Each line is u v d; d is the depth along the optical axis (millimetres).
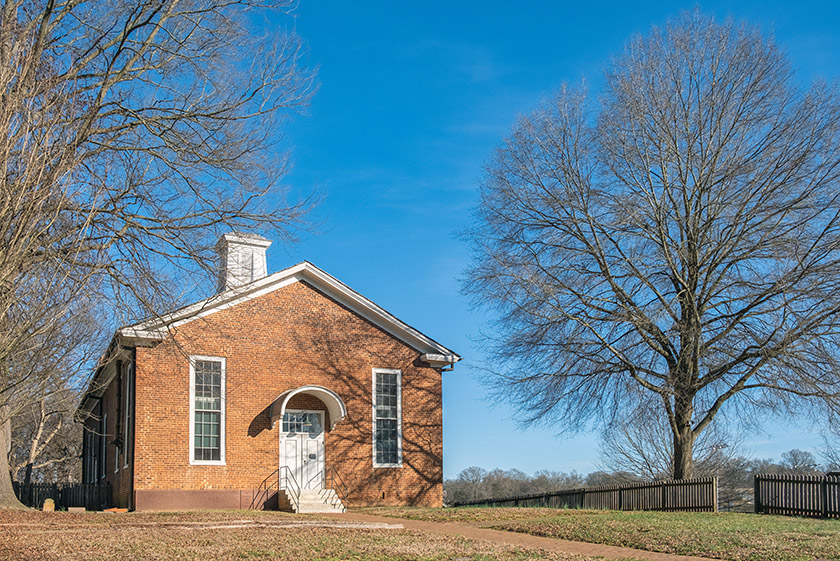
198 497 27578
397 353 32094
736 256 29625
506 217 33406
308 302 30828
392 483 30875
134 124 19969
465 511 25812
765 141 29609
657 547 15781
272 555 13586
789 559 13531
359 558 13516
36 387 20297
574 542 17469
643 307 30594
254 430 28922
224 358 28969
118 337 23125
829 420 28578
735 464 43938
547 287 30031
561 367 31234
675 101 30562
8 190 12242
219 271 21438
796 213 28875
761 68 29781
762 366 28875
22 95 12617
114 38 19375
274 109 21641
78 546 14305
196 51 20844
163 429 27547
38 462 56719
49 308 14203
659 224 30516
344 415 29469
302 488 29328
